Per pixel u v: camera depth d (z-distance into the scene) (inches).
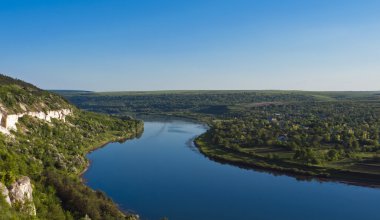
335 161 5315.0
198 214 3380.9
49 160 4065.0
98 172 4643.2
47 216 2239.2
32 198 2246.6
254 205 3686.0
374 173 4724.4
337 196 4050.2
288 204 3754.9
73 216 2444.6
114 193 3843.5
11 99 5246.1
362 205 3774.6
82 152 5315.0
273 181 4586.6
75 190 2733.8
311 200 3897.6
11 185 2030.0
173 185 4239.7
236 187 4276.6
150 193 3902.6
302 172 4911.4
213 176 4722.0
